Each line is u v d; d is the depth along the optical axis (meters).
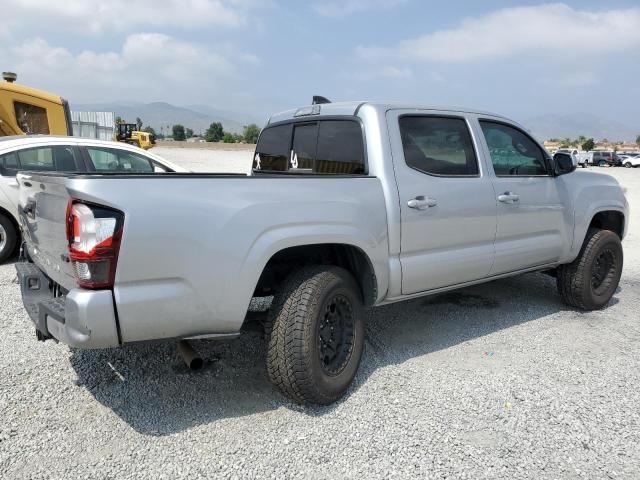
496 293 6.15
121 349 4.27
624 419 3.38
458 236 4.32
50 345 4.28
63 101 13.38
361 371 4.01
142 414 3.32
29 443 2.96
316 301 3.31
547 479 2.77
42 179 3.16
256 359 4.18
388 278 3.89
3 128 12.66
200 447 2.98
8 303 5.32
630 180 29.73
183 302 2.95
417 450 3.00
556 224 5.16
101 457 2.86
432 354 4.35
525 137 5.08
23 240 4.13
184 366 4.01
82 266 2.73
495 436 3.16
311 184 3.46
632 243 9.77
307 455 2.93
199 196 2.98
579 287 5.41
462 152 4.47
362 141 4.00
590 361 4.26
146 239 2.80
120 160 7.91
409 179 4.00
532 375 3.98
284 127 4.94
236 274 3.09
